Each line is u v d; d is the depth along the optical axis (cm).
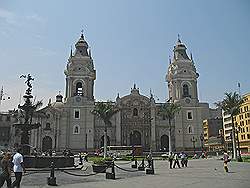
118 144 10162
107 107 7525
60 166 3900
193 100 10569
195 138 10306
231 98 6644
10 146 10312
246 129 11788
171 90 11000
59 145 9719
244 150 11819
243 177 2917
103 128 10294
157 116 10638
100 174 3378
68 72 10344
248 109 11731
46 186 2334
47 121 9794
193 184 2397
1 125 11462
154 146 10288
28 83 4391
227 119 13312
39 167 3703
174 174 3381
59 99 10994
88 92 10294
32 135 9556
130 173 3541
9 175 1919
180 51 11162
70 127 9906
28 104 4372
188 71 10794
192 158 8131
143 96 10731
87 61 10538
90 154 8800
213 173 3444
